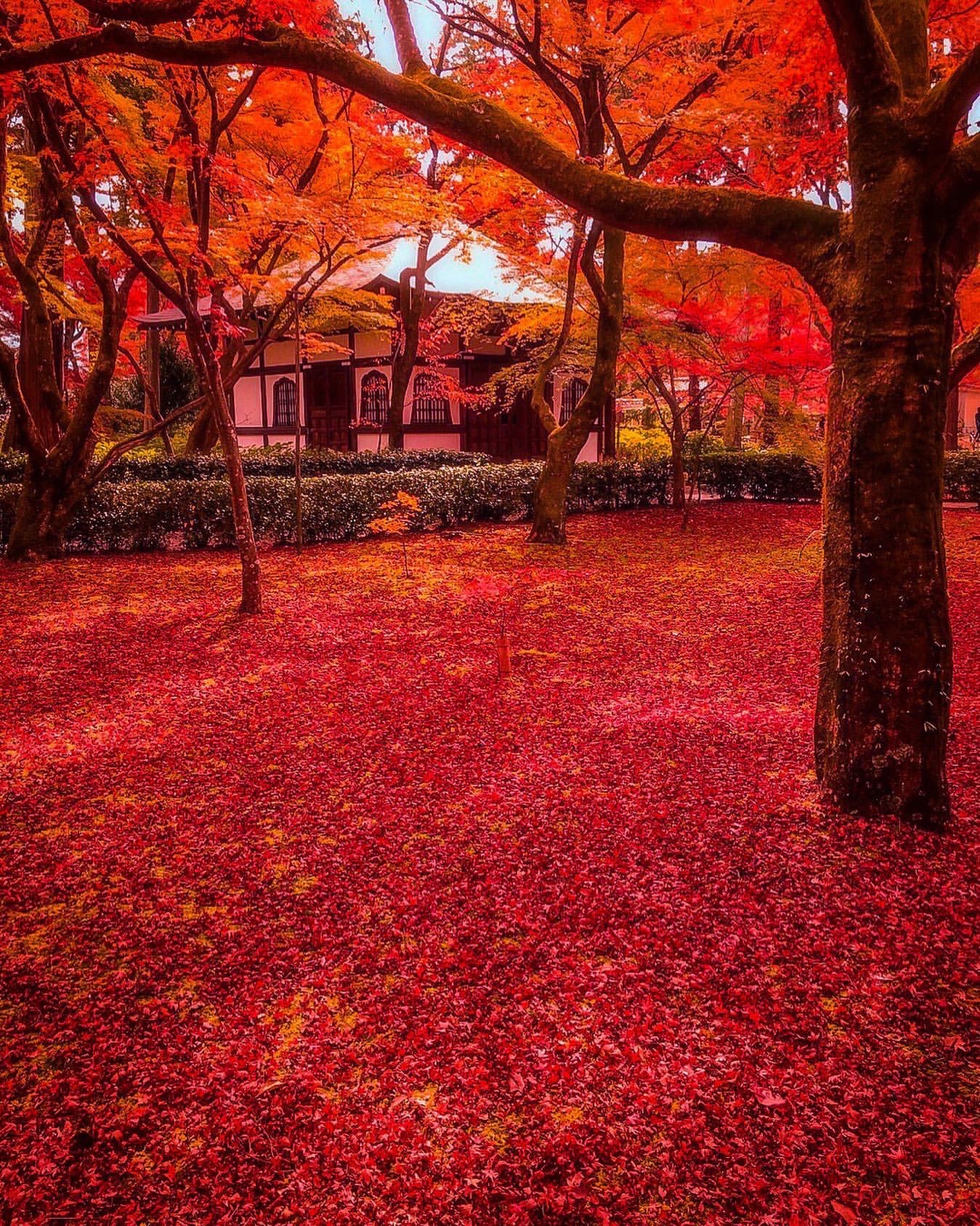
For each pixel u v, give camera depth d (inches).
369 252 421.1
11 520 454.0
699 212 157.8
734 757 196.2
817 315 398.3
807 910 136.3
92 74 322.7
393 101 169.0
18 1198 87.3
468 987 120.3
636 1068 104.3
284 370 903.1
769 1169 89.8
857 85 142.9
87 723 225.0
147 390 721.6
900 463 147.6
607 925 134.1
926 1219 83.3
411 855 157.0
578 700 242.5
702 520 598.9
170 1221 85.3
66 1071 105.7
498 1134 95.4
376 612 346.9
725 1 335.6
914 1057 105.6
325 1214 85.7
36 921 137.5
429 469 601.6
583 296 548.7
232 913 139.5
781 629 320.2
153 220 280.1
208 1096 101.0
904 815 157.6
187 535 490.9
